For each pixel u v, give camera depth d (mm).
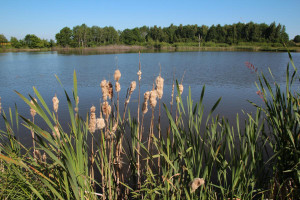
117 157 2260
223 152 2109
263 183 2408
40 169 2047
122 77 15625
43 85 12867
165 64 23891
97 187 3578
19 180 1992
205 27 86312
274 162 2322
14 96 10102
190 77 15578
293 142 1986
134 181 2463
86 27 80250
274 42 60250
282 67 19938
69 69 19844
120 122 2342
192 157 1949
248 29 73750
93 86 12555
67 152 1580
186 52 49219
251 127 2143
